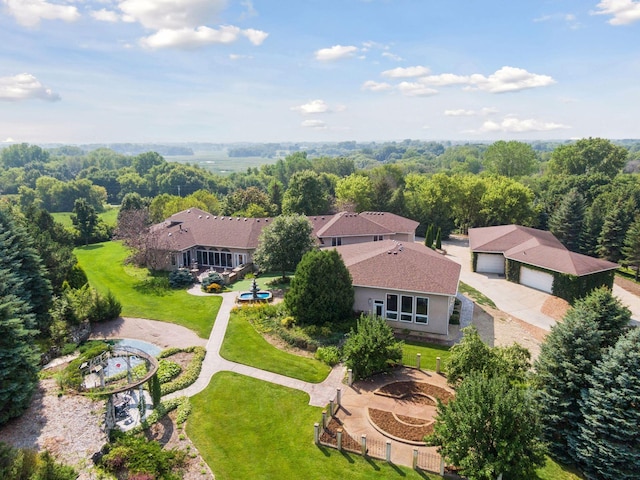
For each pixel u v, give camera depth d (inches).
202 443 685.3
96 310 1186.0
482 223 2664.9
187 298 1411.2
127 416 751.1
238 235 1820.9
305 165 5782.5
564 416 666.2
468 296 1477.6
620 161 3521.2
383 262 1214.3
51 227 2079.2
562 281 1443.2
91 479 577.9
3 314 721.6
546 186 3233.3
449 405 607.2
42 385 804.0
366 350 854.5
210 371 921.5
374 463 639.8
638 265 1900.8
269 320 1170.6
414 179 3154.5
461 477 604.7
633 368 606.9
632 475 591.5
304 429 720.3
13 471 509.4
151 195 5007.4
